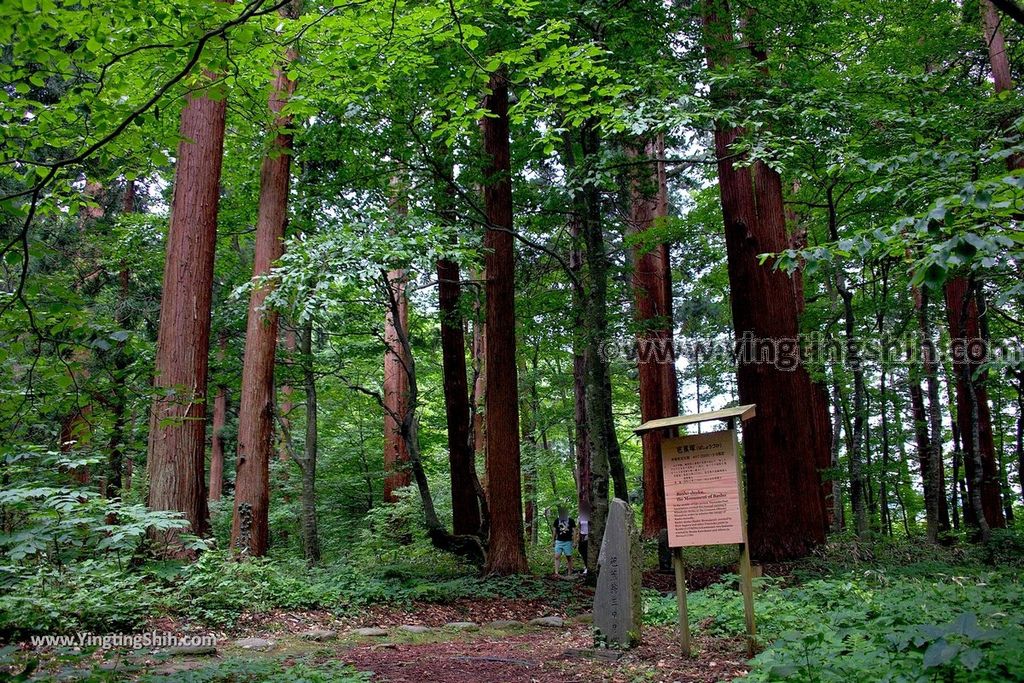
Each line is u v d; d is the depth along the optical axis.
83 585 6.91
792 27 10.84
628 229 16.27
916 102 9.72
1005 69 11.14
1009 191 3.87
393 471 16.91
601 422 11.16
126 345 4.04
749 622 5.55
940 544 13.26
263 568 9.05
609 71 7.68
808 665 4.01
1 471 5.45
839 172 8.95
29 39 3.96
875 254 4.84
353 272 9.51
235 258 15.34
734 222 12.63
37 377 3.94
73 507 6.36
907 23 11.44
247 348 11.57
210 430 20.12
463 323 16.03
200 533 9.20
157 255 13.01
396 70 8.08
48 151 7.13
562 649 6.71
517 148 13.67
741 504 5.67
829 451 16.75
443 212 12.51
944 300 15.51
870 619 5.72
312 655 6.39
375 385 22.19
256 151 12.71
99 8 4.22
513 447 12.27
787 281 12.59
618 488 11.24
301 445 19.62
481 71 6.25
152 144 5.14
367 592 9.62
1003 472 17.92
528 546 19.73
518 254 14.82
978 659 3.08
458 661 6.18
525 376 20.67
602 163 10.45
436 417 22.95
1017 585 7.06
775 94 9.77
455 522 14.91
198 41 3.69
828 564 10.61
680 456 6.02
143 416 5.52
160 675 4.99
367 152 11.86
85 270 10.88
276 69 9.80
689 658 5.71
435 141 11.29
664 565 12.05
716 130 11.33
